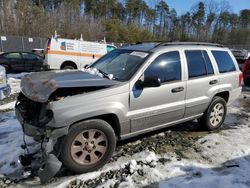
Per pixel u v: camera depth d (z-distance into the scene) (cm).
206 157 448
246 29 8338
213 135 542
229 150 475
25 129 388
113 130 402
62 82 370
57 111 349
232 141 514
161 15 9400
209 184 370
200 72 515
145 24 9200
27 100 409
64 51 1395
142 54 455
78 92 378
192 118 524
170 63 467
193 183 371
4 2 4547
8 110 706
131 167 400
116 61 478
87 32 5228
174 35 8844
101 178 379
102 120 389
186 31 9112
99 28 5666
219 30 8750
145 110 431
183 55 491
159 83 412
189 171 402
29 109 397
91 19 6006
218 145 494
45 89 361
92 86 381
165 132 547
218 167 418
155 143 492
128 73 429
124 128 417
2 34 4181
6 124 588
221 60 566
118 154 446
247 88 1094
